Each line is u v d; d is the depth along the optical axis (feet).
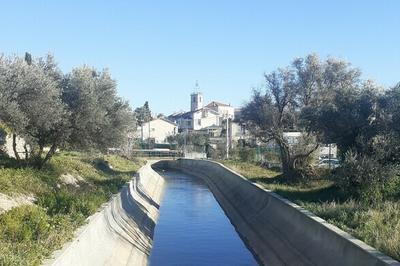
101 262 56.39
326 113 85.81
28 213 54.44
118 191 98.84
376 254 44.14
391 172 73.87
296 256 63.93
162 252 84.74
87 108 89.76
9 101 69.67
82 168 120.98
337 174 79.30
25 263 38.34
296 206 75.41
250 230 94.32
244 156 212.64
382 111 79.41
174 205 143.02
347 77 117.70
